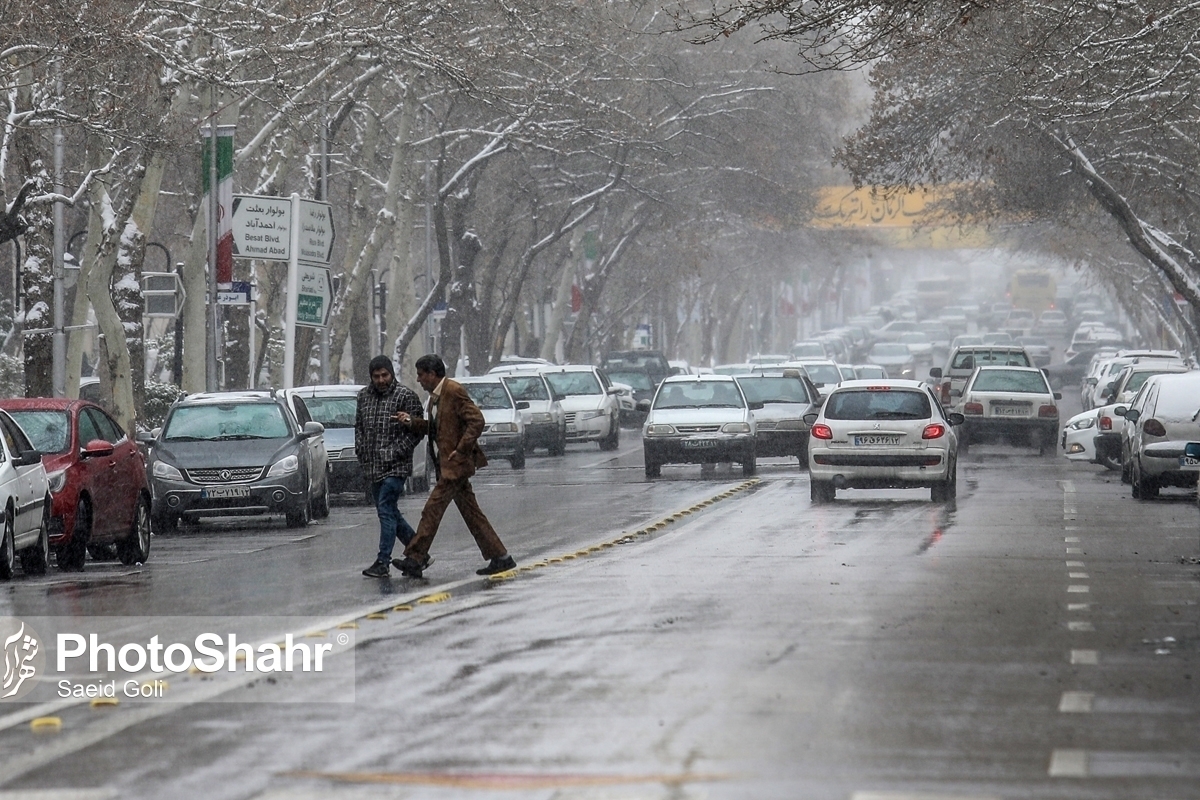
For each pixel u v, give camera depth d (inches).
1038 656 1216.2
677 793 802.8
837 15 2400.3
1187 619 1418.6
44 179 3410.4
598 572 1809.8
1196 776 835.4
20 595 1717.5
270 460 2593.5
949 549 2034.9
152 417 4574.3
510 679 1128.2
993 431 4286.4
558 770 856.9
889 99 4830.2
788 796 794.8
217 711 1039.0
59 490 1980.8
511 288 7288.4
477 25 4522.6
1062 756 881.5
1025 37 3609.7
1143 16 3257.9
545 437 4655.5
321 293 3927.2
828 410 2822.3
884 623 1391.5
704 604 1518.2
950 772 844.6
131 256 3816.4
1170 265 4963.1
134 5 3297.2
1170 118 3880.4
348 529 2578.7
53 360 3444.9
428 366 1835.6
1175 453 2783.0
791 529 2329.0
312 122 4473.4
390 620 1443.2
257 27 3560.5
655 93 6791.3
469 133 5413.4
